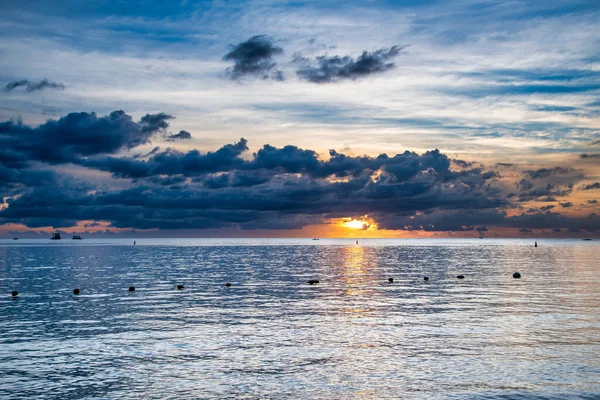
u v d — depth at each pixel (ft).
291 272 316.60
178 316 145.38
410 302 173.17
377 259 493.36
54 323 134.51
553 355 99.66
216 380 85.56
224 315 146.92
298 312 152.25
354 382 84.38
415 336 116.57
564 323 131.34
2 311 155.22
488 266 372.99
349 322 134.62
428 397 77.77
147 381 85.05
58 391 80.38
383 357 98.53
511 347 105.81
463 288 217.56
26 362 95.71
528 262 426.10
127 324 132.77
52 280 261.24
